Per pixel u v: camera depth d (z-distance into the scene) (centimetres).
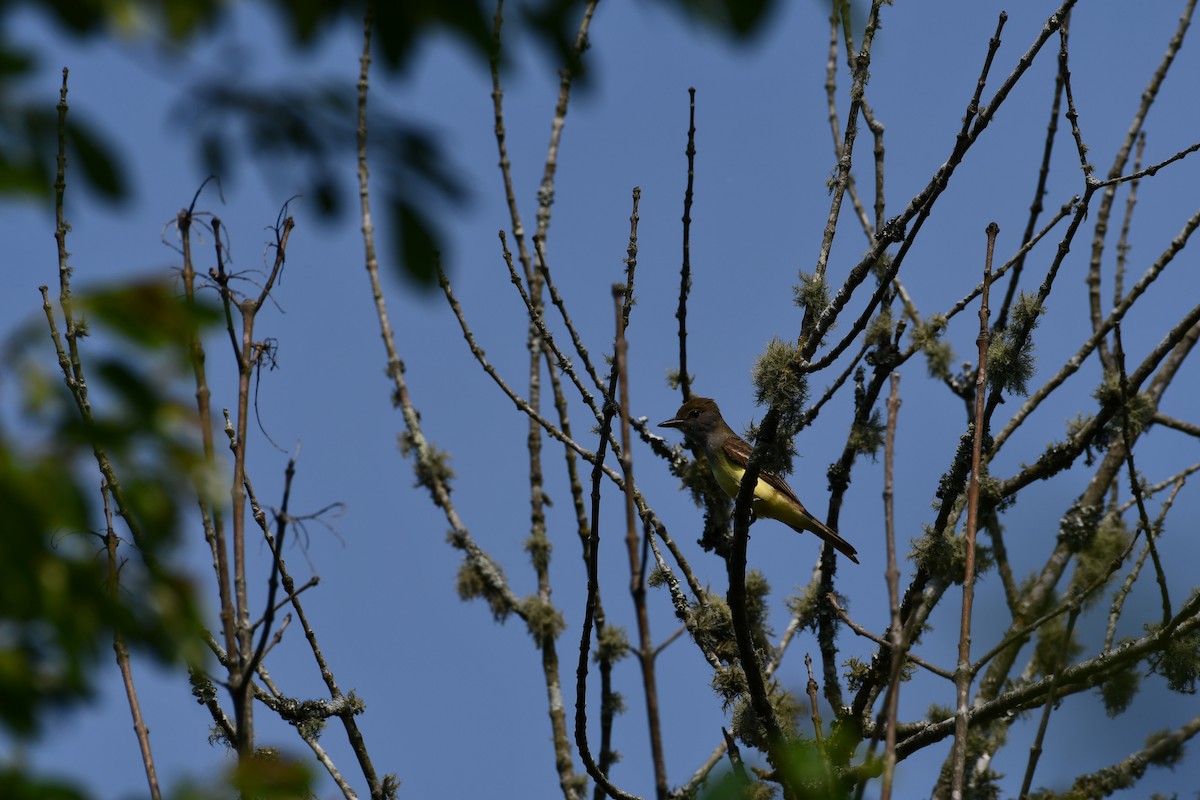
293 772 563
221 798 554
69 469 490
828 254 1278
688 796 1152
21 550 482
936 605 1318
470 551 1533
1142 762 1084
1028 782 966
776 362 1212
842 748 1145
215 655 1102
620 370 782
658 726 785
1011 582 1406
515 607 1498
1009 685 1342
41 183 462
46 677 504
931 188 1155
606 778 1126
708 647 1335
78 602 504
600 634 1380
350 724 1175
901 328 1352
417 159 462
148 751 855
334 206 480
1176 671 1113
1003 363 1252
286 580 1156
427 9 446
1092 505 1433
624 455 789
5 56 453
